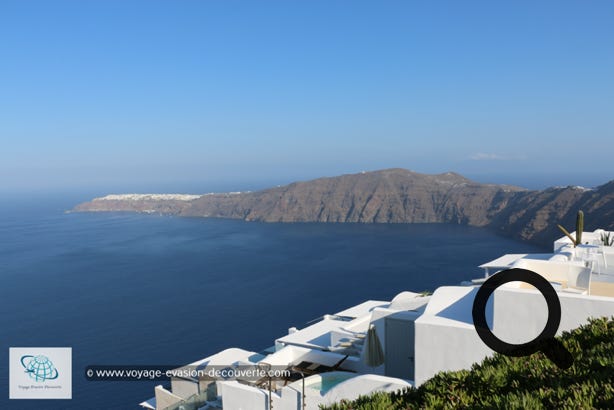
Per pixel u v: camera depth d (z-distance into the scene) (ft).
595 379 18.72
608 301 36.55
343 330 73.46
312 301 552.41
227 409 54.24
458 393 22.49
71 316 512.63
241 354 88.79
